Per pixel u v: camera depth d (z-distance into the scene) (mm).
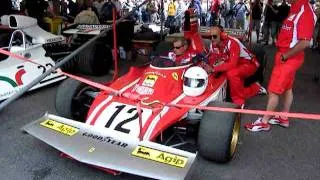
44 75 3580
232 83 4711
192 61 3947
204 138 3146
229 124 3100
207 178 3131
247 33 7531
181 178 2445
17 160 3354
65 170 3201
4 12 9273
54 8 11281
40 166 3256
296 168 3385
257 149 3762
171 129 3703
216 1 16438
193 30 4445
